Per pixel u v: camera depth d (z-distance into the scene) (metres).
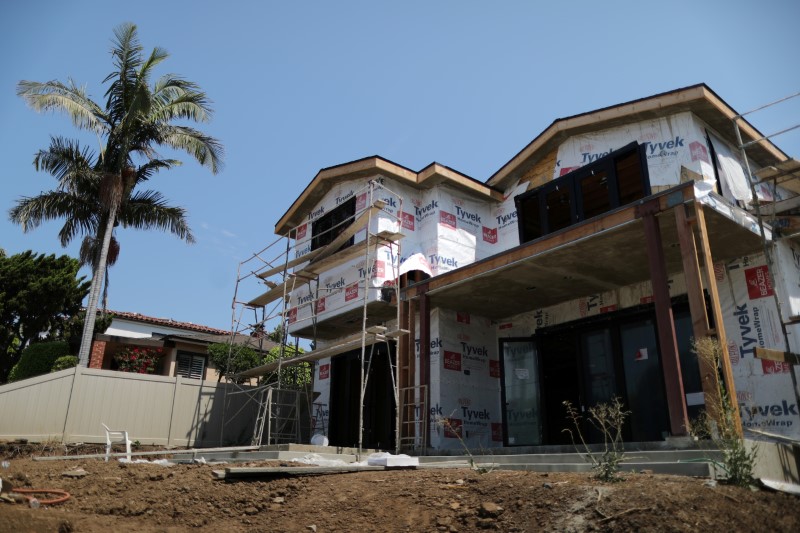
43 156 18.27
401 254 12.84
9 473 7.04
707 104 10.26
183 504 5.75
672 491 4.48
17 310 19.41
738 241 8.68
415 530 4.70
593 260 9.38
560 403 11.72
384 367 13.51
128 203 19.20
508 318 12.59
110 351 22.06
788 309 8.51
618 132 11.41
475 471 6.34
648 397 9.78
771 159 11.62
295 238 16.27
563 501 4.65
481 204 14.05
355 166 13.49
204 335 26.12
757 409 8.44
